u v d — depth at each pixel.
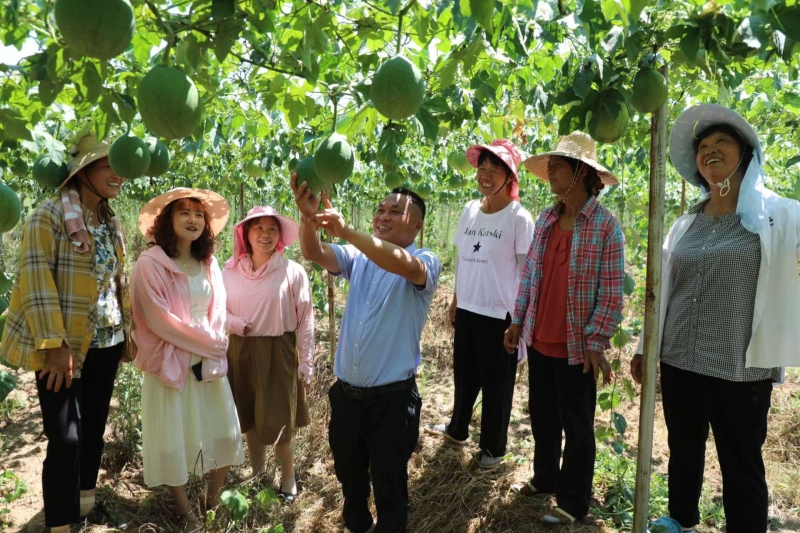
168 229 3.21
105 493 3.70
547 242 3.42
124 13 1.49
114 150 1.97
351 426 2.96
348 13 2.57
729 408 2.75
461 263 4.13
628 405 5.44
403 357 2.90
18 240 9.66
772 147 6.32
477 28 2.20
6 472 3.85
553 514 3.38
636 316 8.17
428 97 2.81
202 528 3.23
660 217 2.52
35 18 1.65
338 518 3.60
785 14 1.68
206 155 8.80
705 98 4.20
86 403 3.23
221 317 3.37
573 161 3.23
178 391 3.19
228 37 1.86
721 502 3.80
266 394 3.58
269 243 3.53
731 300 2.71
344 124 2.75
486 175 3.83
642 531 2.71
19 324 2.80
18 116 2.06
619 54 2.38
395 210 3.00
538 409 3.55
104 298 3.09
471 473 3.99
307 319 3.76
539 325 3.39
